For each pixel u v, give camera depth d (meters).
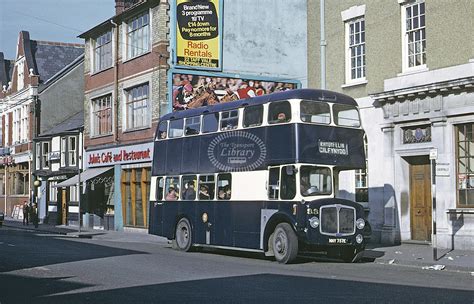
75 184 36.69
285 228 17.20
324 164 17.44
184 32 30.64
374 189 23.23
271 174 17.95
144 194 33.19
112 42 36.41
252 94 31.53
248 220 18.59
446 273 15.12
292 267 16.31
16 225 43.88
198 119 21.28
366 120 23.80
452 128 20.42
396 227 22.36
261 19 31.95
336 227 17.02
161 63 30.58
